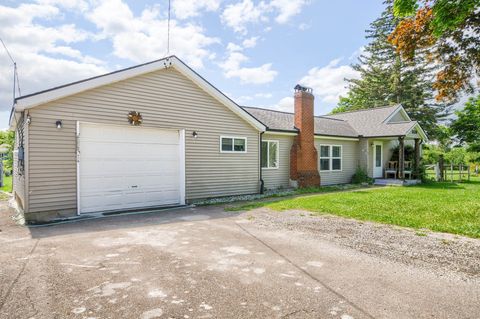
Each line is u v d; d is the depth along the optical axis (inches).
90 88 329.4
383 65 1331.2
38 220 300.2
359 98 1445.6
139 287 141.1
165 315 115.6
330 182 698.8
